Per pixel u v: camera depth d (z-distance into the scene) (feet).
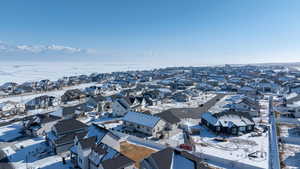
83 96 242.78
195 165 64.80
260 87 276.82
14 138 114.73
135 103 175.83
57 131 103.09
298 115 147.23
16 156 91.30
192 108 188.03
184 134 115.75
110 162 67.56
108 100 197.26
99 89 273.95
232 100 220.02
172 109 182.91
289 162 82.94
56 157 90.53
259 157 87.10
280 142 104.17
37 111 181.06
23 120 138.21
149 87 306.96
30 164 83.61
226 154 90.68
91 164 77.36
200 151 93.76
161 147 98.84
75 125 112.37
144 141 105.40
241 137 112.68
